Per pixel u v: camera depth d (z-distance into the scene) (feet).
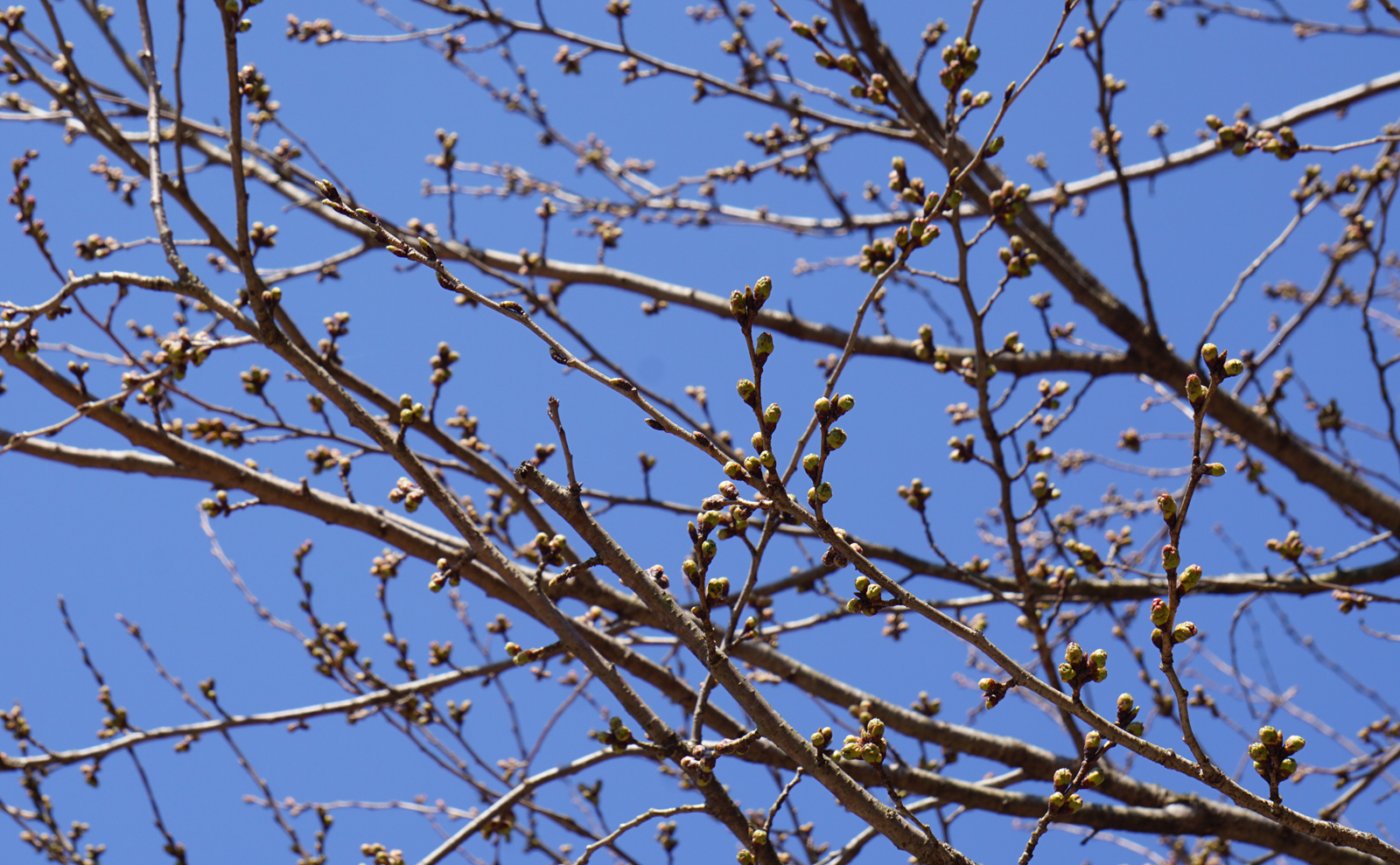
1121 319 19.98
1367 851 7.96
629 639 18.47
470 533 10.21
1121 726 8.20
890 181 13.09
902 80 19.08
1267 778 7.97
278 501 14.32
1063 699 7.91
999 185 20.25
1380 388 16.81
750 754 13.87
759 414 7.25
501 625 16.75
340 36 21.84
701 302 21.15
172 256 11.03
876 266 13.30
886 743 9.27
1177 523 7.13
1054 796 8.73
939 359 15.01
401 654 17.30
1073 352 20.57
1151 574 15.06
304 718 16.97
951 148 12.55
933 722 16.02
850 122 20.03
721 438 18.74
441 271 7.62
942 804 14.78
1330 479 20.59
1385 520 20.66
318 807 19.60
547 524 14.43
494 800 16.70
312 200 20.70
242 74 16.01
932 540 14.78
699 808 10.36
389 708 17.12
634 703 10.28
